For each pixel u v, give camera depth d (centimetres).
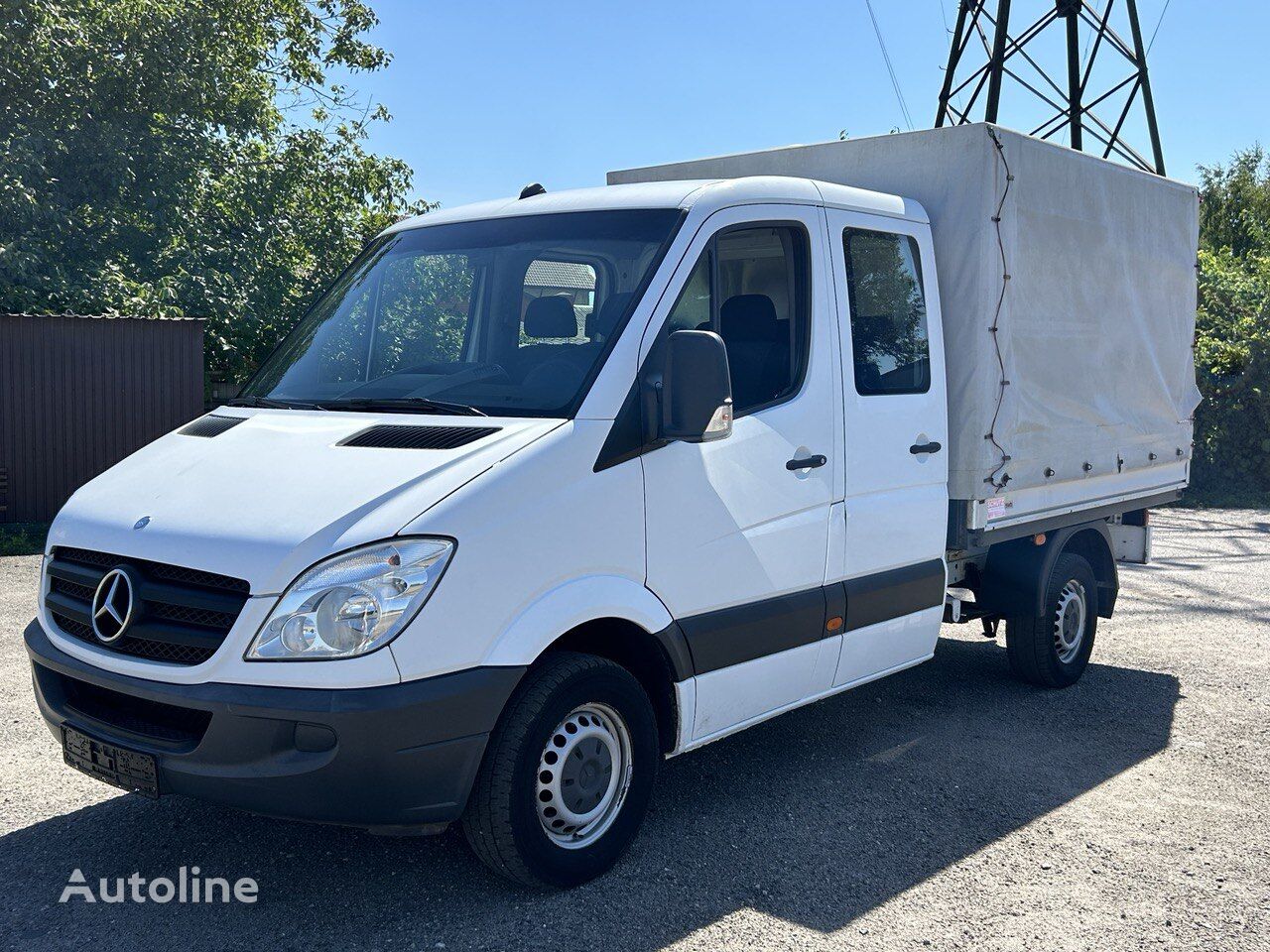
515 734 371
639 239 439
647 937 367
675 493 418
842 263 502
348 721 333
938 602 561
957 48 1855
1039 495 615
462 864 418
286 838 437
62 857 418
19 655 675
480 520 360
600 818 408
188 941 360
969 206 556
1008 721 615
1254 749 572
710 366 393
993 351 559
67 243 1467
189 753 348
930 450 545
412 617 344
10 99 1502
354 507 355
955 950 364
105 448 1241
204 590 356
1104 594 724
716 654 437
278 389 476
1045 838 456
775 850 438
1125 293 684
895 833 458
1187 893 408
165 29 1617
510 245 468
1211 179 4131
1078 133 1777
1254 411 1744
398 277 493
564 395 403
